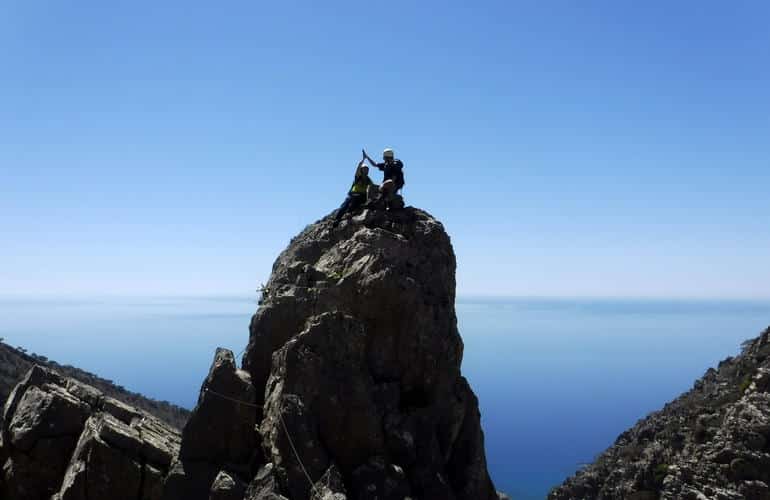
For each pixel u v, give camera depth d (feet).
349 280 98.73
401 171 112.98
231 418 91.81
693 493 234.99
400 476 85.40
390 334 97.25
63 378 110.73
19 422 99.60
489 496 98.73
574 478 329.11
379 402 91.56
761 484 222.28
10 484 97.30
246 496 82.17
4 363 228.63
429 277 102.89
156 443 96.43
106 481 90.99
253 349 99.19
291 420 84.02
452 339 100.99
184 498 88.63
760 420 239.71
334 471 81.76
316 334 90.38
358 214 110.32
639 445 306.35
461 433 99.50
